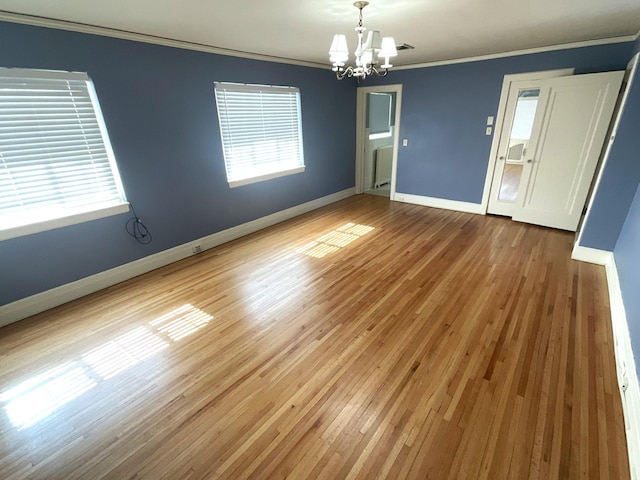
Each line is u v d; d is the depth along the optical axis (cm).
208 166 366
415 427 157
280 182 462
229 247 389
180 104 325
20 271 248
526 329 225
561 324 229
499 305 254
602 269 305
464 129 468
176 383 188
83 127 264
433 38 319
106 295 286
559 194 398
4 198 235
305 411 167
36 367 203
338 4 216
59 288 271
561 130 377
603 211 299
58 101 246
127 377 193
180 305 268
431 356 203
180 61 316
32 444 154
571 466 138
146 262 327
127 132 290
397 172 560
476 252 351
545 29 293
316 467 140
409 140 527
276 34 291
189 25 257
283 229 446
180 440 154
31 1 196
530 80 394
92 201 281
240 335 228
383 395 176
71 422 165
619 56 335
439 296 269
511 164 445
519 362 196
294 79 441
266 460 144
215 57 345
